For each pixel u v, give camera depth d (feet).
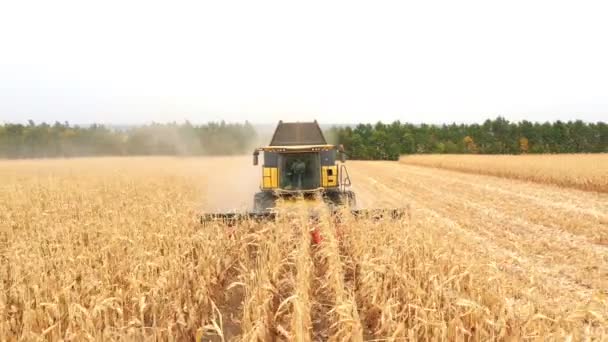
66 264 20.89
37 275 18.97
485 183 85.25
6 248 26.76
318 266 26.78
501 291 16.52
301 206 31.53
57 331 16.61
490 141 259.19
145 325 19.36
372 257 23.25
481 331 15.11
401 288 19.11
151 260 22.02
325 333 19.43
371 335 19.51
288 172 37.99
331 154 38.40
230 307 23.52
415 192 69.87
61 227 28.78
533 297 16.10
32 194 53.98
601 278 24.90
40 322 17.12
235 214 32.07
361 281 21.31
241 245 28.48
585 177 72.13
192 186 71.31
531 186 78.84
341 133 244.01
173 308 18.37
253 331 15.40
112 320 17.87
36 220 35.04
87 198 51.29
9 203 47.19
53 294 17.62
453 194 67.21
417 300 16.83
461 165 121.49
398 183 85.71
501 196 64.49
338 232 29.12
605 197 62.54
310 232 28.96
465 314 15.46
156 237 25.66
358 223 28.32
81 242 25.55
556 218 44.65
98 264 21.36
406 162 176.04
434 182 87.61
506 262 25.79
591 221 42.96
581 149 261.03
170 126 232.12
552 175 80.48
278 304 21.42
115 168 117.91
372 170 129.70
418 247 21.89
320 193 36.58
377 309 19.77
